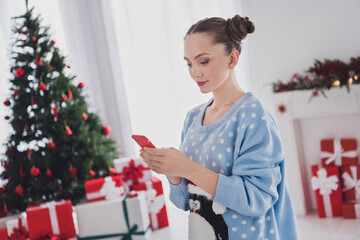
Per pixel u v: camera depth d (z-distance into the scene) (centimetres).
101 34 367
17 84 265
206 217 113
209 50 109
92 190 249
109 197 249
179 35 336
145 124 363
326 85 280
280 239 122
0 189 266
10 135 270
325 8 298
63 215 234
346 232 266
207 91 114
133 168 278
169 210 350
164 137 359
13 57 267
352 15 291
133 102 365
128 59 361
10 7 342
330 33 300
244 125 108
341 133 304
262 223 110
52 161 268
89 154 278
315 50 306
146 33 351
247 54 324
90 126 293
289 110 300
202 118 127
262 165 105
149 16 349
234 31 111
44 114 263
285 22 312
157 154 106
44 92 266
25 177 266
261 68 325
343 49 298
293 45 312
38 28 270
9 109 274
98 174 284
